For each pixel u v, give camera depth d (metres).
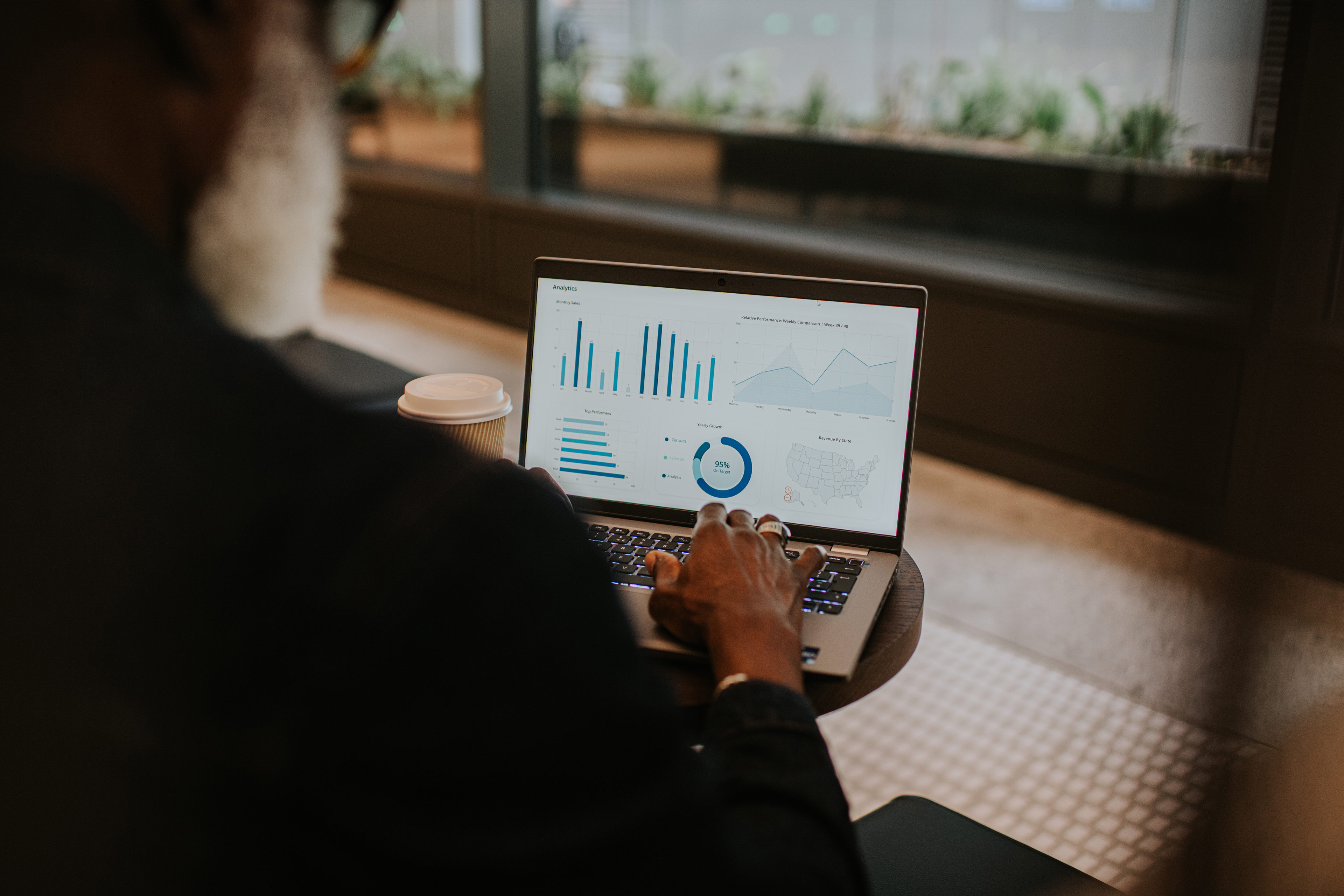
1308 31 2.56
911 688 2.37
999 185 3.83
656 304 1.16
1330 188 2.61
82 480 0.35
